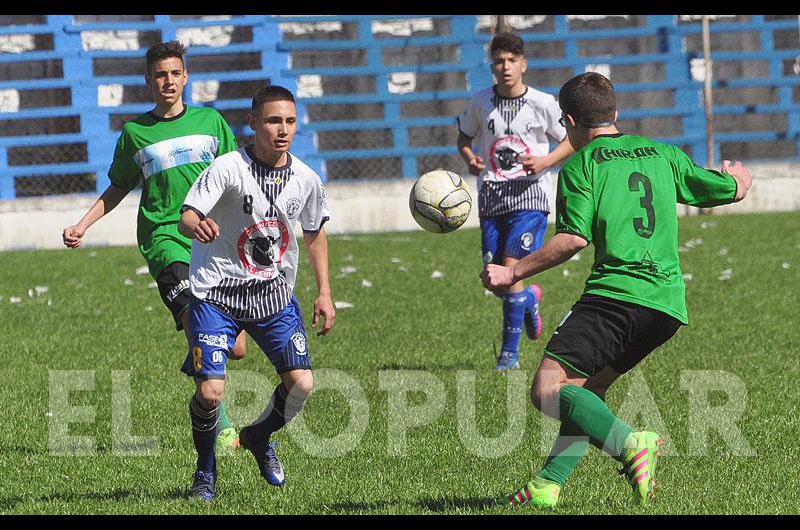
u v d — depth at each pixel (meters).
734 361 27.98
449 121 71.88
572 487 17.94
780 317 34.34
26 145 67.81
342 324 34.94
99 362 29.22
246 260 16.92
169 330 34.28
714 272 44.09
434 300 39.19
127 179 21.47
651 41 77.94
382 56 76.50
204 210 16.27
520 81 29.89
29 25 68.44
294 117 16.61
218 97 74.00
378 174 75.94
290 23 75.75
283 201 16.84
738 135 73.94
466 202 21.19
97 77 69.00
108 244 66.06
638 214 16.38
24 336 33.56
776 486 17.92
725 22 79.31
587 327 16.11
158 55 21.22
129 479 18.88
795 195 71.56
